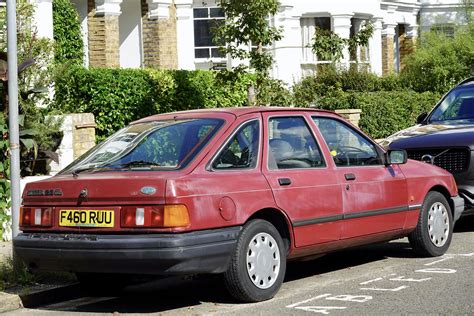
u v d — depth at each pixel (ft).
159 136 29.50
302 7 84.12
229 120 29.48
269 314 26.66
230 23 54.60
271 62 56.39
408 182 34.53
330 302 28.14
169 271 26.27
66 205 27.94
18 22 49.55
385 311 26.58
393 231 33.83
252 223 28.19
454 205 37.04
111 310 28.91
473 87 49.65
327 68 79.20
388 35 99.86
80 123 46.52
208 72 56.08
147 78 52.70
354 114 62.28
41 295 30.42
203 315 27.07
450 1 107.45
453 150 42.14
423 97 70.74
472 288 29.45
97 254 26.68
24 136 43.68
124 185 26.84
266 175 29.14
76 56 66.90
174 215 26.25
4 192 41.39
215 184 27.43
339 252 38.42
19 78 44.80
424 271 32.91
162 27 73.46
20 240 28.55
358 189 32.09
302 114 31.73
